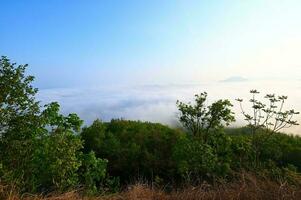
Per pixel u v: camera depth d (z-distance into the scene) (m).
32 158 13.69
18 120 13.61
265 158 20.33
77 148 15.34
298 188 8.27
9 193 8.78
